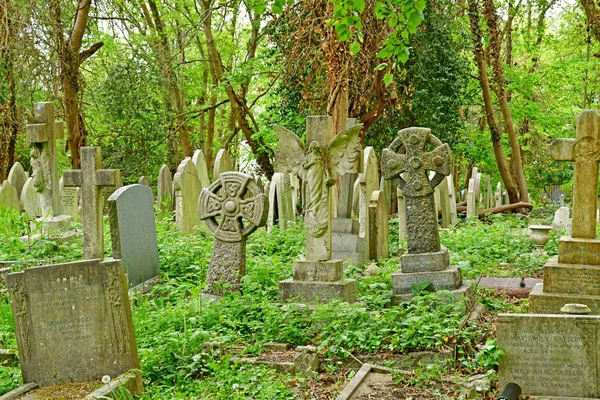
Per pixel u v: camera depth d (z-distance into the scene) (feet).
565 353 22.54
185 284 36.96
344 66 61.36
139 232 42.63
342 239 48.67
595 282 31.65
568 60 102.63
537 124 113.39
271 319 31.91
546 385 22.72
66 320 24.98
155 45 100.17
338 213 50.24
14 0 68.74
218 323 32.42
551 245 51.75
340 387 25.50
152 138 99.76
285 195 64.03
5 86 71.31
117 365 24.90
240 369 26.91
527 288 39.81
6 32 65.46
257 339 30.96
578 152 32.60
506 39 113.29
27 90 68.80
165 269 46.26
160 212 62.54
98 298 24.90
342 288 34.01
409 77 80.23
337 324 30.04
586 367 22.40
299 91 76.89
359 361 28.02
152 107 104.27
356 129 34.91
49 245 47.62
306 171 35.29
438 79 81.56
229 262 38.70
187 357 27.58
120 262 25.09
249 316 33.45
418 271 34.96
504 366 23.03
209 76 122.31
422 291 33.96
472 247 51.08
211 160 113.91
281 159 35.76
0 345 31.22
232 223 38.70
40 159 52.26
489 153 109.40
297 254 48.08
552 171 135.74
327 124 35.29
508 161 136.67
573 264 32.27
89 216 39.70
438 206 68.54
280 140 35.78
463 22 93.66
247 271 40.06
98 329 24.91
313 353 27.76
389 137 84.89
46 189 52.47
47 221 51.47
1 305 36.35
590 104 112.16
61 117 85.15
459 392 24.43
